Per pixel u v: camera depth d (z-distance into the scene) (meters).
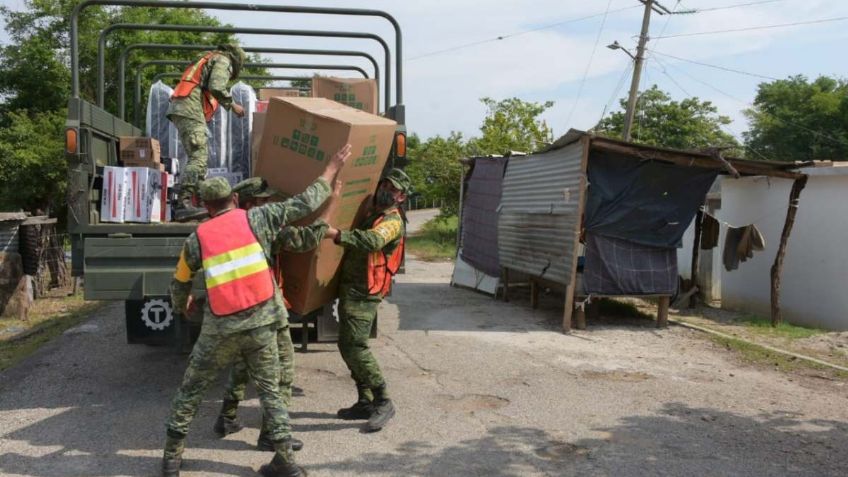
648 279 8.91
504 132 27.11
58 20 26.80
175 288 3.95
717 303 11.99
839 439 4.73
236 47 5.80
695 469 4.16
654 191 8.75
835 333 8.55
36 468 4.00
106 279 4.90
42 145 23.89
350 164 4.36
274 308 3.85
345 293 4.70
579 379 6.25
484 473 4.04
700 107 37.50
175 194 5.75
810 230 10.00
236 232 3.79
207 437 4.53
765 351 7.56
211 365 3.79
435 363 6.77
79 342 7.51
